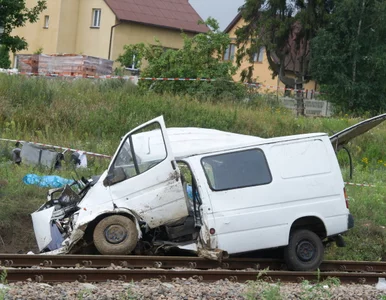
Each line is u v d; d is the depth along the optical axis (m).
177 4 56.25
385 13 36.06
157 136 12.44
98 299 8.85
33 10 34.84
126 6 52.56
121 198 12.30
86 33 52.84
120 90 27.27
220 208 11.96
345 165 23.41
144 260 11.87
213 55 33.50
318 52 36.56
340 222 12.49
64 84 26.44
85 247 12.73
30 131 22.30
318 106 36.03
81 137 22.31
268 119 26.33
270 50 39.16
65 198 13.19
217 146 12.30
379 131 27.06
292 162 12.40
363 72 36.41
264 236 12.09
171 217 12.27
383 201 18.28
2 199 15.31
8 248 14.19
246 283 10.79
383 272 13.16
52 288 9.33
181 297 9.34
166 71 31.44
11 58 54.03
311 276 11.72
